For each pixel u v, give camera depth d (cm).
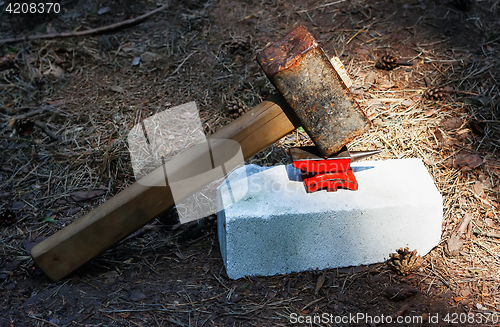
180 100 110
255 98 109
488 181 94
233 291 84
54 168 102
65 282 85
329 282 84
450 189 93
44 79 118
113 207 82
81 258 84
